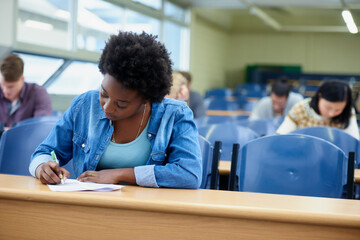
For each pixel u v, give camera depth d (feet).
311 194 6.57
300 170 6.65
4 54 19.24
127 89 4.69
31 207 4.25
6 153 7.17
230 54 54.85
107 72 4.72
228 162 8.33
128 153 5.30
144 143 5.31
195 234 3.96
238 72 54.95
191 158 5.10
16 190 4.24
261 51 54.60
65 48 22.95
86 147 5.39
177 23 37.45
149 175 4.95
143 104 5.09
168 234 4.00
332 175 6.49
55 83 23.31
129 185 5.10
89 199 4.07
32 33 20.71
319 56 53.83
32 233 4.25
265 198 4.45
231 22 54.44
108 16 26.81
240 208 3.84
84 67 24.86
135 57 4.62
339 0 36.09
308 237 3.80
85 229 4.14
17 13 19.39
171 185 4.97
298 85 49.80
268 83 52.54
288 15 51.85
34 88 11.55
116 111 4.86
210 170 7.57
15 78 11.05
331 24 51.83
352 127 9.62
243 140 9.07
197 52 43.14
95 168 5.36
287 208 3.90
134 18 30.27
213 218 3.92
